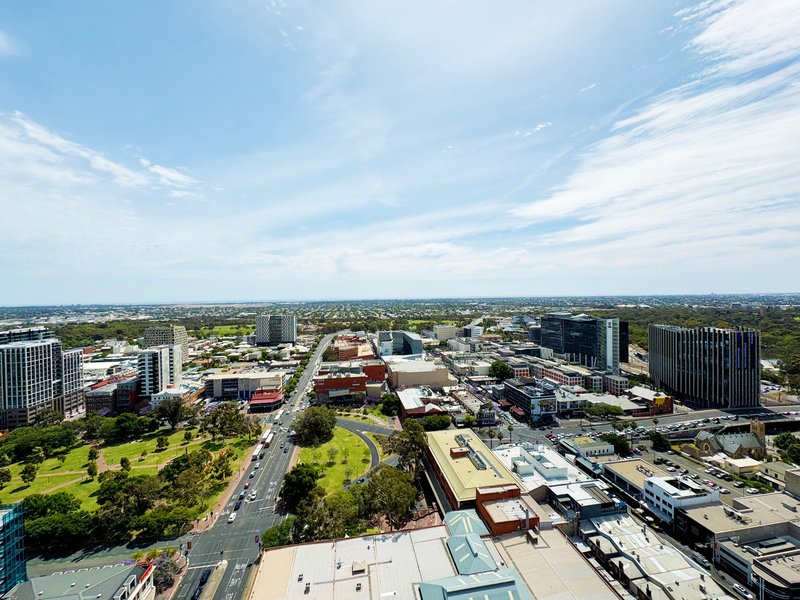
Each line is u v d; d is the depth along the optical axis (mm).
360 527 136000
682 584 104062
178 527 144625
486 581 95312
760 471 184500
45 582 97625
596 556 118250
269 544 124438
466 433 198625
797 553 115750
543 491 145500
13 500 171625
